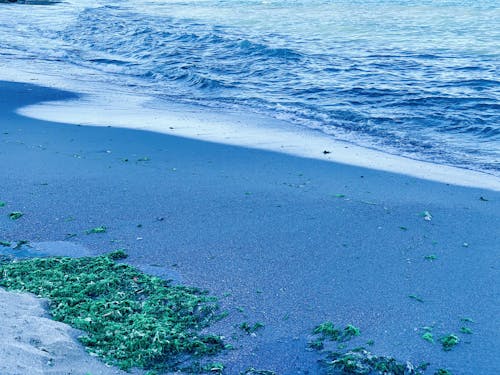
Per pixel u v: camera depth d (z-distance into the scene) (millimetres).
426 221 6391
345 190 7355
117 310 4258
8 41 22078
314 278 5035
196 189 7215
